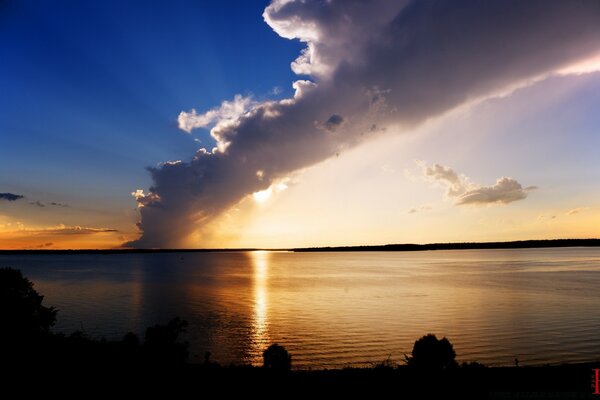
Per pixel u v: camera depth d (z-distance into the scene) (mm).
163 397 24531
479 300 96625
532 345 51688
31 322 34688
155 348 30859
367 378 28844
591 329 60688
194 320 71562
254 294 113312
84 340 34438
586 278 152000
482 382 27984
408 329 63469
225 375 28953
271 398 24844
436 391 26062
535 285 128625
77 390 24797
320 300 100062
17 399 23219
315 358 46906
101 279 169125
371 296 107625
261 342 54812
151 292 118438
